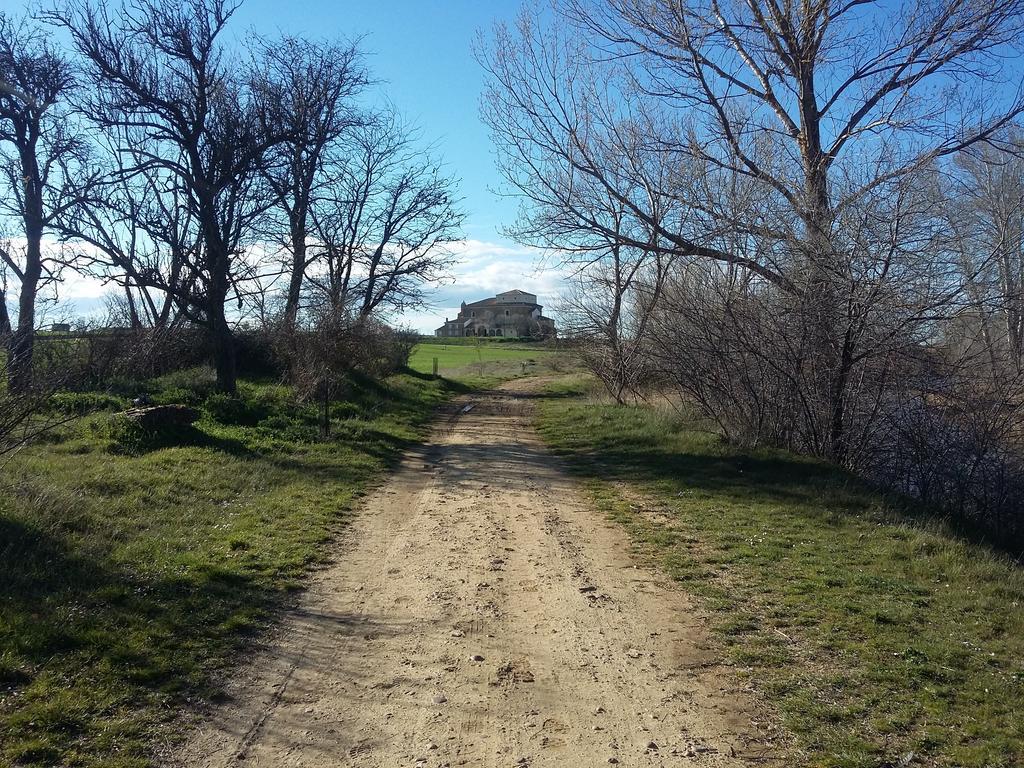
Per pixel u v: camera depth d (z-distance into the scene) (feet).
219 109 55.67
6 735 12.12
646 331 50.44
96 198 52.95
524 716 14.05
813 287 38.32
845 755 12.55
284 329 61.41
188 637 16.71
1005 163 44.45
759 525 28.76
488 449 48.60
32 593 17.33
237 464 34.76
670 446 45.85
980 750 12.70
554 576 22.66
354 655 16.66
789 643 17.51
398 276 96.73
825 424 40.60
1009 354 37.06
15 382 24.64
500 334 296.92
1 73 55.52
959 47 40.65
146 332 61.72
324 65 65.77
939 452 36.19
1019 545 32.86
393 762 12.38
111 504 25.46
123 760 11.89
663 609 19.92
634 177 45.73
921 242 35.83
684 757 12.62
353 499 32.27
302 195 70.64
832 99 44.27
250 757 12.39
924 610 19.76
